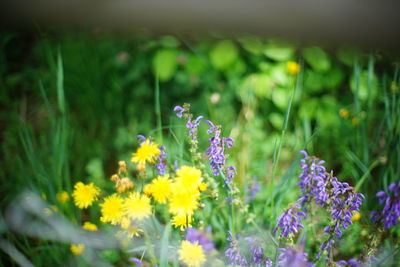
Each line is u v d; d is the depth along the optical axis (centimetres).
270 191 130
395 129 137
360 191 138
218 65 164
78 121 163
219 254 126
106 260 128
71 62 169
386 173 134
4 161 151
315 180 120
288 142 156
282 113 163
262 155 154
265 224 130
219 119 158
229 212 125
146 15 171
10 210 136
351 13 157
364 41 158
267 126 164
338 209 119
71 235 127
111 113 167
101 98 166
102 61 176
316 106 160
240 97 167
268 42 166
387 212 118
